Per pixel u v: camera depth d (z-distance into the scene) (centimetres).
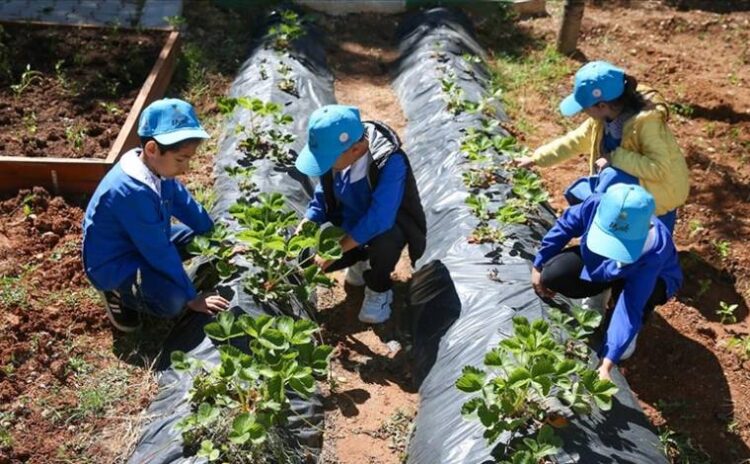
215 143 378
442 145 366
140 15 479
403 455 239
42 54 422
